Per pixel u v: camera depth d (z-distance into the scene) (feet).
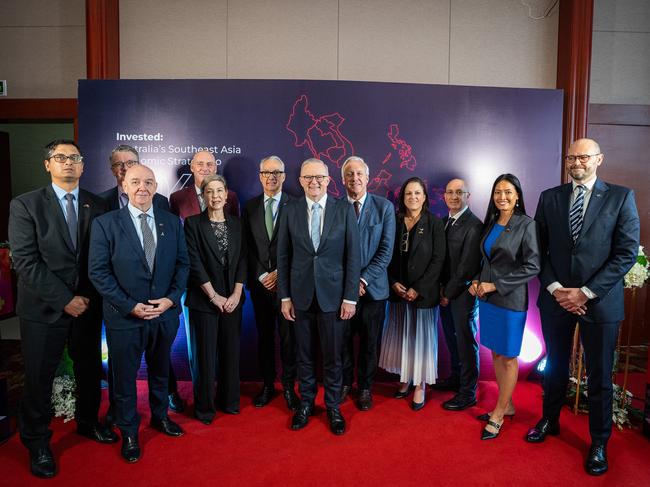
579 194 7.79
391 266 10.08
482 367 11.50
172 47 11.91
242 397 10.43
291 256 8.82
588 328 7.61
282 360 9.91
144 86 11.02
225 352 9.30
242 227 9.30
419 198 9.54
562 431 8.75
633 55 12.52
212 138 11.10
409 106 11.19
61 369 9.70
